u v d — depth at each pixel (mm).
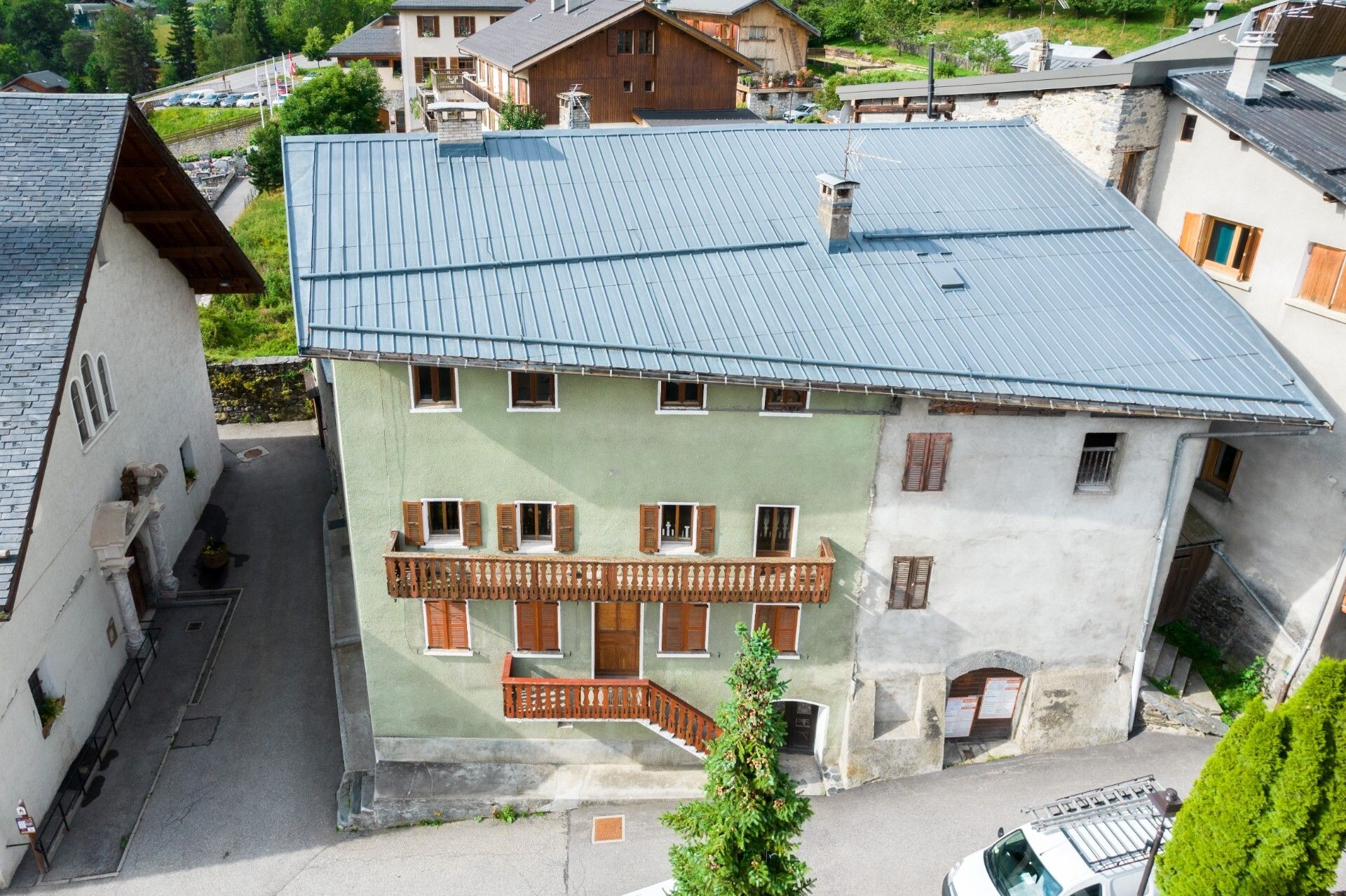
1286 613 24406
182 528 30766
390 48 80750
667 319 19359
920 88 32250
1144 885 16656
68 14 152375
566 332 18656
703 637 21969
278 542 31328
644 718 21547
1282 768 14195
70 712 22094
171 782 22391
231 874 20359
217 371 38469
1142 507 21438
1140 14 89562
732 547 21125
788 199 23078
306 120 64375
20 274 20672
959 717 23953
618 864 21016
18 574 17312
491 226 20953
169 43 130500
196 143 83125
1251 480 25062
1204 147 24922
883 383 18578
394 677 21875
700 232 21719
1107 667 23453
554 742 22906
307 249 19656
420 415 19219
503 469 19938
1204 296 22156
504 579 19938
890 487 20672
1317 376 22859
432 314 18625
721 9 80812
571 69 51188
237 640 26906
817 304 20297
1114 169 25422
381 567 20719
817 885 20312
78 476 22812
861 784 22984
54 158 22641
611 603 21484
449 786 22359
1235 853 14578
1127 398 19219
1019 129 26625
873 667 22625
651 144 24141
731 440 19953
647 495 20422
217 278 32000
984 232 22922
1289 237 23016
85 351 23641
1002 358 19625
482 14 76500
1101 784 22766
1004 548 21547
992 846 19859
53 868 20156
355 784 22516
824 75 84812
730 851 14984
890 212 23094
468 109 22266
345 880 20438
